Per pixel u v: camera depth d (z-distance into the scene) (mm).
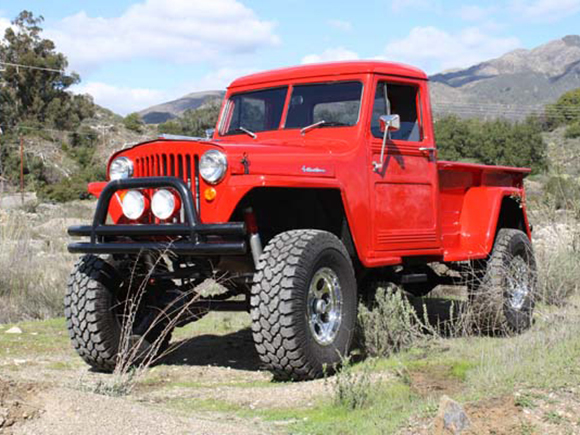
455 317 7582
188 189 5141
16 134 67188
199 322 7844
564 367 4594
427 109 6605
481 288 6914
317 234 5309
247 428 3807
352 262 6148
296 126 6383
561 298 7656
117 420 3650
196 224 5082
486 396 4172
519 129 50969
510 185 7711
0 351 6480
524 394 4121
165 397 4840
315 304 5219
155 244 5191
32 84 75125
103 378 5473
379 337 5816
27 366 5887
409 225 6293
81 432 3488
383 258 6000
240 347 6680
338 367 5340
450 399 3750
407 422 3881
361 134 5973
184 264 6086
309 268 5102
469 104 87812
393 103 6363
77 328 5648
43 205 29797
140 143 5547
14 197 29312
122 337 5695
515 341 5594
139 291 5918
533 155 50250
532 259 7395
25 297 8953
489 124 52531
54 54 76812
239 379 5441
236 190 5086
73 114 77250
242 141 6562
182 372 5711
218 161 5090
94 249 5367
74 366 5973
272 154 5359
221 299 6574
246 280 5566
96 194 5812
